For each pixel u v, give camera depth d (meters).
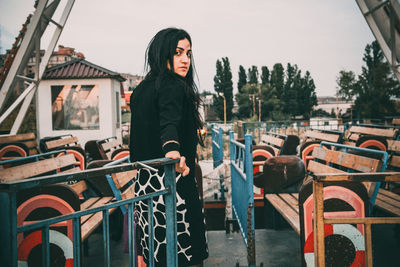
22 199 2.11
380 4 7.30
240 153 3.78
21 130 11.83
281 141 5.24
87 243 3.26
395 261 2.91
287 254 3.21
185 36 1.71
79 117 12.29
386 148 5.09
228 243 3.55
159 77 1.63
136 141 1.69
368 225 1.91
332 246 2.18
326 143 3.63
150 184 1.65
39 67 8.23
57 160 3.42
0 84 7.77
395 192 3.93
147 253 1.68
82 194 3.72
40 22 7.60
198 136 1.81
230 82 86.69
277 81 94.50
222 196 4.68
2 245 1.02
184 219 1.65
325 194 2.23
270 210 3.86
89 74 12.19
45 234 1.16
